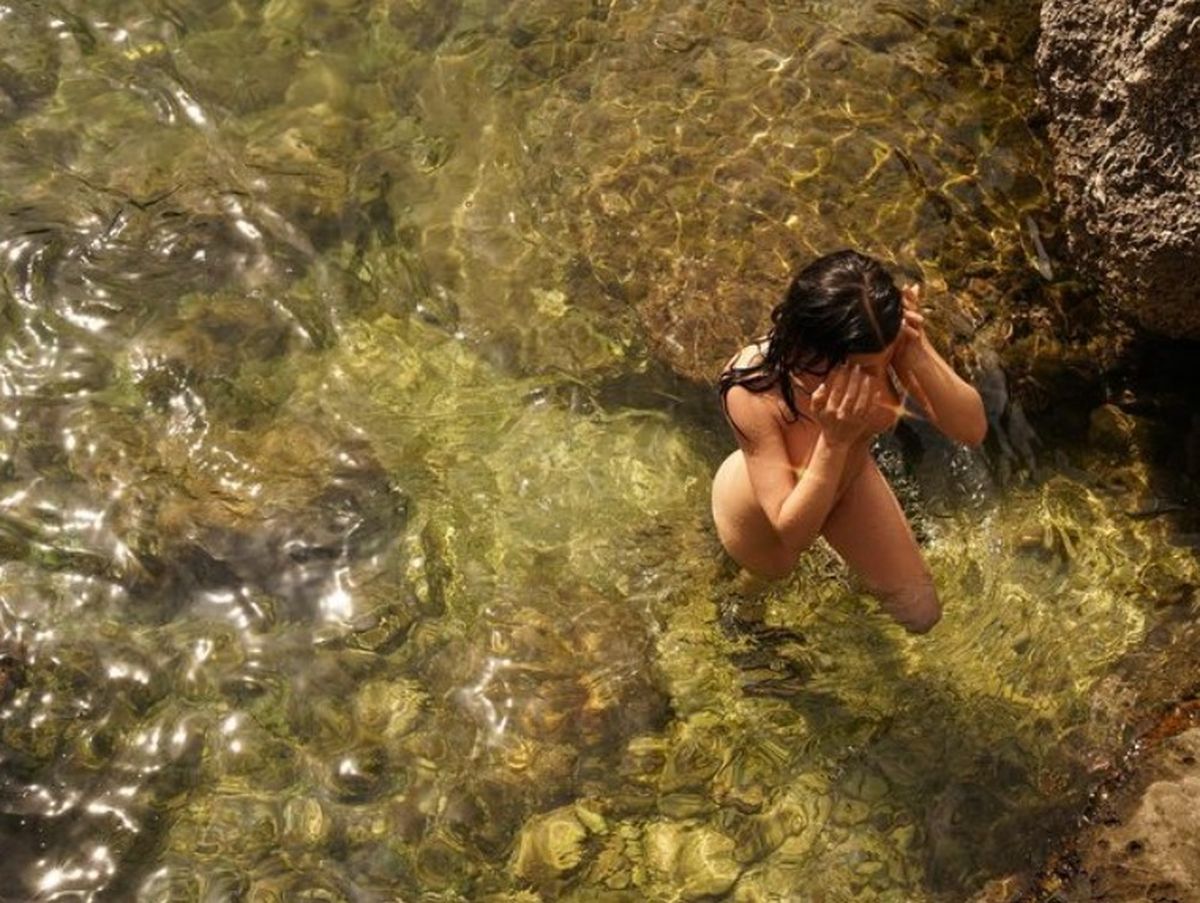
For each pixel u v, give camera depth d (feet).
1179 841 10.10
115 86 15.46
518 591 11.91
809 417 10.39
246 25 16.10
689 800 10.80
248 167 14.82
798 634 11.50
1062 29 12.67
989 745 10.94
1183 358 12.94
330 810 10.78
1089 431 12.62
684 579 11.87
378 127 15.21
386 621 11.75
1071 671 11.25
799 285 10.01
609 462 12.63
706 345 12.97
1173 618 11.51
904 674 11.30
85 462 12.56
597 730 11.16
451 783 10.91
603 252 13.78
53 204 14.35
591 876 10.46
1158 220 11.81
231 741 11.10
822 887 10.35
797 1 15.80
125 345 13.35
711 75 15.11
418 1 16.28
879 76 14.94
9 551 11.99
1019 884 10.22
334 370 13.32
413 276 13.97
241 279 13.92
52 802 10.75
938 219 13.73
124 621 11.69
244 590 11.91
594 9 16.02
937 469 12.34
